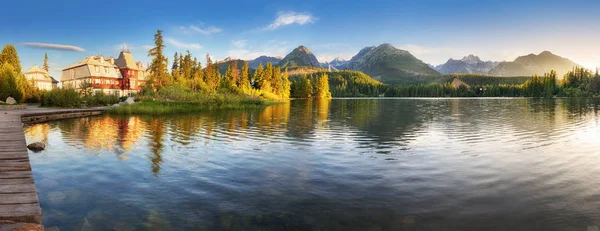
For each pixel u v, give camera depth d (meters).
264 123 24.58
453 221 6.00
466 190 7.91
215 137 17.05
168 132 18.91
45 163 10.69
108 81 80.94
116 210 6.51
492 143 15.20
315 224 5.89
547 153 12.67
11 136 14.24
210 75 88.06
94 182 8.52
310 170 9.96
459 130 20.30
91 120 26.45
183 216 6.21
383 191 7.84
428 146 14.40
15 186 7.09
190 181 8.66
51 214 6.27
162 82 67.56
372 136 17.56
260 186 8.22
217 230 5.62
